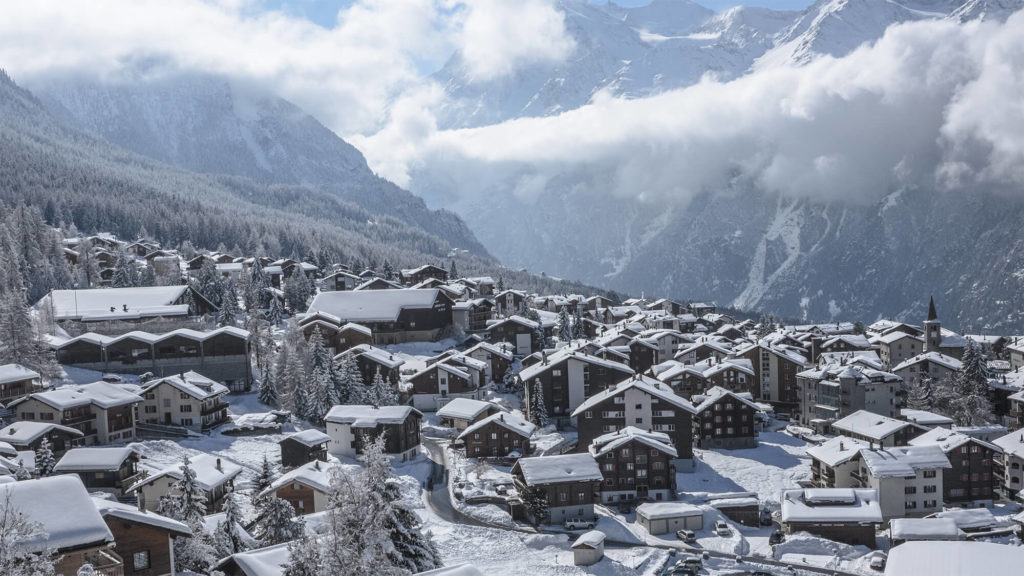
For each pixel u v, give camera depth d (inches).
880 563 3560.5
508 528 3912.4
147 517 2213.3
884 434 4904.0
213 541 2559.1
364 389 5551.2
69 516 1939.0
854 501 4030.5
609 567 3447.3
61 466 3617.1
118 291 7007.9
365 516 1658.5
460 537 3727.9
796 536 3853.3
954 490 4441.4
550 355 6368.1
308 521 3184.1
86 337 5679.1
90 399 4424.2
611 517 4109.3
